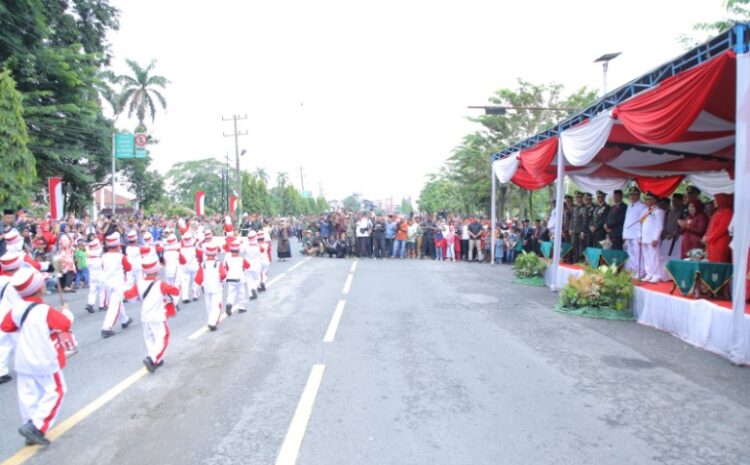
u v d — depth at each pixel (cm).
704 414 489
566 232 1559
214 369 647
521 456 404
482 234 2197
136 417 493
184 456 411
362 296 1219
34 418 432
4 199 1576
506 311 1030
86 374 636
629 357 690
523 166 1714
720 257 848
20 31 1989
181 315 1030
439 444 427
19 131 1650
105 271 872
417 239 2367
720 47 712
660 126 808
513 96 3000
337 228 2405
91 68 2373
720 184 1603
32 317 436
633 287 966
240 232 2202
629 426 462
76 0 2611
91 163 2938
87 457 412
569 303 1027
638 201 1140
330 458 403
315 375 614
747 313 677
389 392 554
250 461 400
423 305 1096
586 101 2872
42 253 1370
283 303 1140
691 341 767
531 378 600
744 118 645
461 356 695
